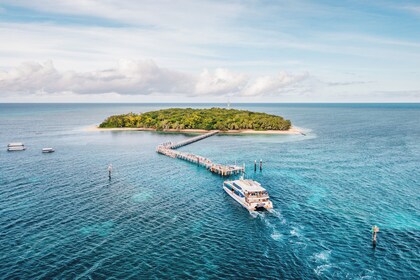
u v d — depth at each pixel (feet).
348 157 382.22
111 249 157.99
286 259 151.64
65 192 242.58
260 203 211.61
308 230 182.50
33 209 206.39
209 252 157.38
